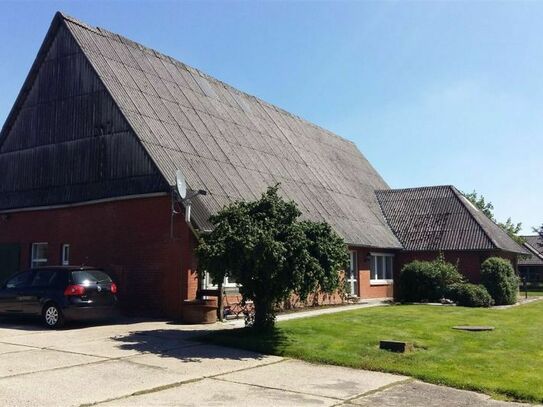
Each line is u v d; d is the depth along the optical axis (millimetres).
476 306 23906
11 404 7383
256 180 21703
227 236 12516
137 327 14930
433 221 30906
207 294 16516
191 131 20891
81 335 13422
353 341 12727
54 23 21016
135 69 21656
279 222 12992
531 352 12016
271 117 29984
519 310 22219
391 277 30000
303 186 25422
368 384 9266
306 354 11328
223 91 27047
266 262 12359
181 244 16641
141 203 17750
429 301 24859
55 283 15023
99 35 21609
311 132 34094
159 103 20859
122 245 18000
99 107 19312
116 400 7797
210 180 18797
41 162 20781
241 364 10547
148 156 17500
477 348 12344
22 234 21078
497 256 29203
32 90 21703
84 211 19250
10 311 15570
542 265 59906
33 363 10039
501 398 8602
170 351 11500
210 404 7742
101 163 18797
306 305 20891
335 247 13438
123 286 17734
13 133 21984
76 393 8062
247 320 13977
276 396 8320
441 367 10398
